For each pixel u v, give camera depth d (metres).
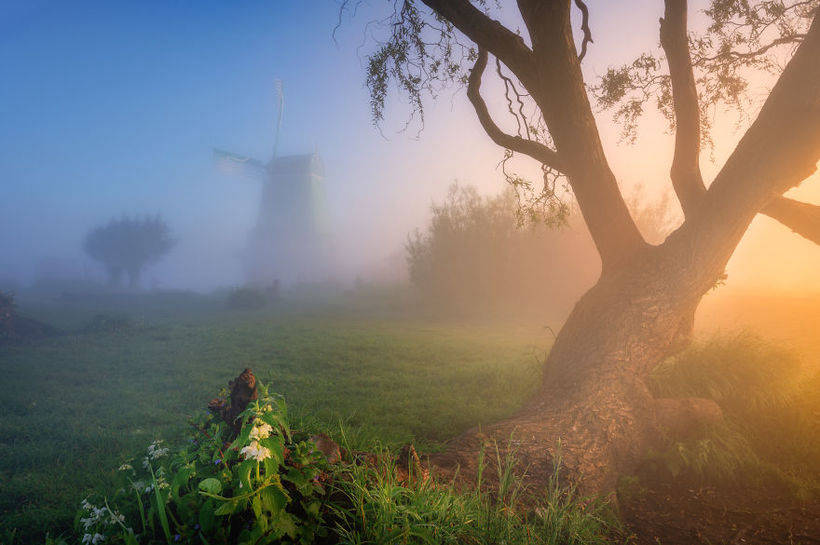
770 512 4.50
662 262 6.55
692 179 7.25
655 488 5.08
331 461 3.38
